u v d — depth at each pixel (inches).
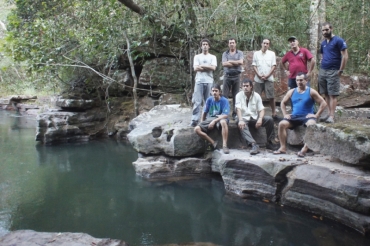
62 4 366.3
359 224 141.9
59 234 125.2
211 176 231.0
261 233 150.4
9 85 786.8
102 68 394.3
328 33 199.2
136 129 253.8
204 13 324.2
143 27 350.0
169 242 144.1
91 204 191.8
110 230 157.0
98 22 341.4
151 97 384.5
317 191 159.5
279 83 280.4
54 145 357.1
